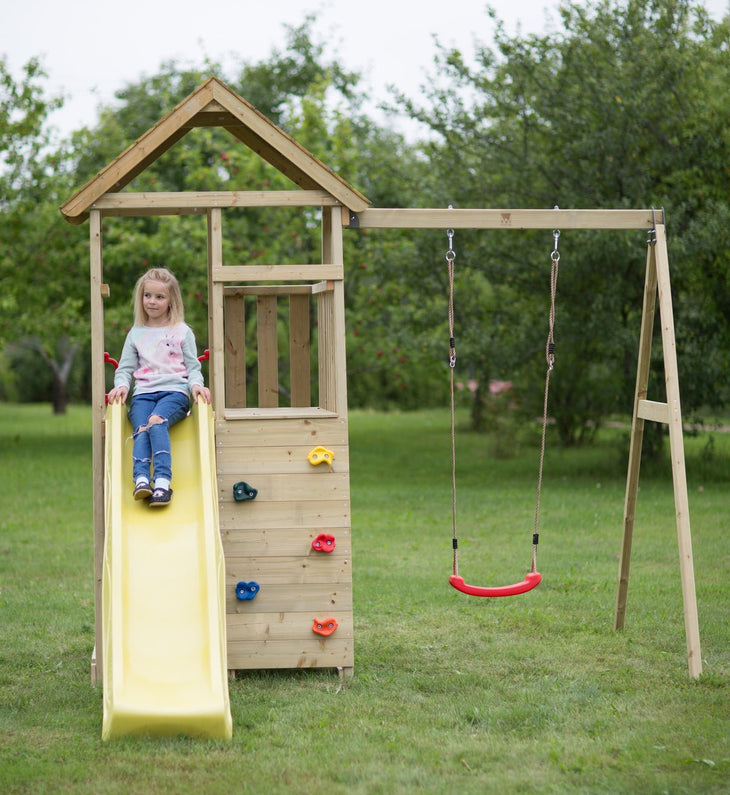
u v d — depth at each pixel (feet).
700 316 46.98
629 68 44.88
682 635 21.43
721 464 53.16
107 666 15.51
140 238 58.34
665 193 45.65
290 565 18.81
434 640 21.31
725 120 44.06
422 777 13.42
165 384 18.84
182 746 14.53
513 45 47.55
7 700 17.11
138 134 82.28
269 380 22.90
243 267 18.53
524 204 48.44
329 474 18.90
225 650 15.65
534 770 13.73
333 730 15.44
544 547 32.48
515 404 63.00
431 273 50.83
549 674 18.72
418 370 100.12
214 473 17.60
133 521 17.19
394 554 31.65
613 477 51.29
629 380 49.88
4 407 138.51
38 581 27.84
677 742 14.76
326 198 18.72
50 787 13.07
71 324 65.92
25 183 62.44
